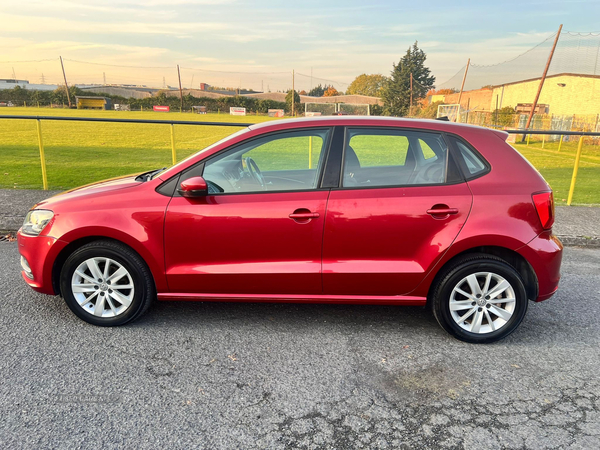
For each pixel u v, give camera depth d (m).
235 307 3.97
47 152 17.94
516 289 3.29
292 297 3.43
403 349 3.31
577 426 2.49
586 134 7.78
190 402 2.62
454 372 3.02
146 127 38.06
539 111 39.34
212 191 3.35
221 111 92.31
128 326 3.55
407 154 3.35
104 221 3.30
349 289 3.38
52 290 3.51
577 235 6.41
